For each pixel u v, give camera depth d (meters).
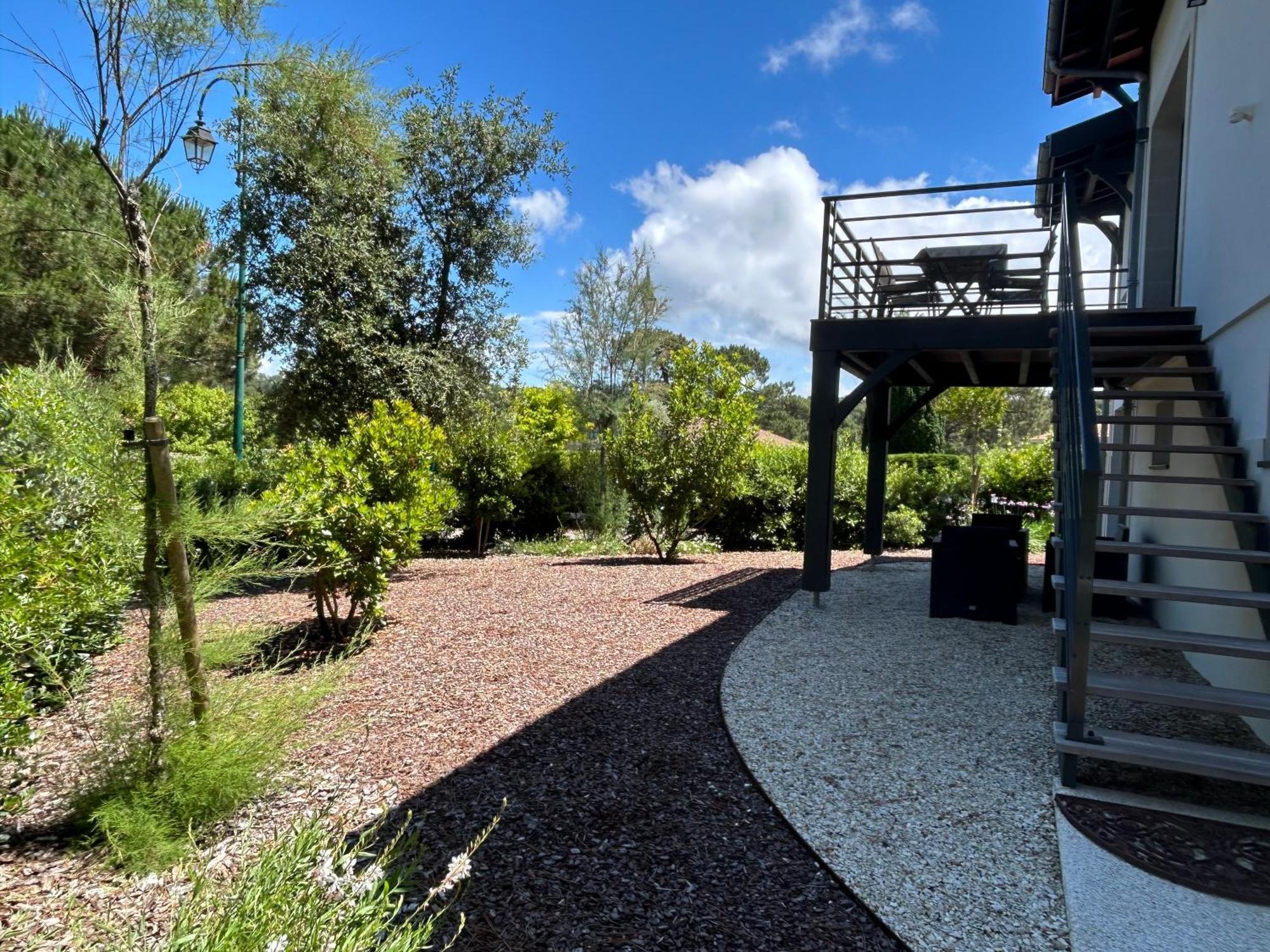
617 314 17.02
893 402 18.61
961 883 2.47
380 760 3.40
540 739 3.66
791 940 2.16
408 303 9.62
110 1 2.73
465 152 9.79
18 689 2.68
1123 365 6.52
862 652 5.32
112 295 2.80
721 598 7.32
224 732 2.76
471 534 12.62
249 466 9.42
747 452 10.23
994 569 6.30
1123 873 2.51
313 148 7.72
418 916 2.20
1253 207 4.19
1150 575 6.77
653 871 2.52
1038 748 3.63
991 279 7.89
